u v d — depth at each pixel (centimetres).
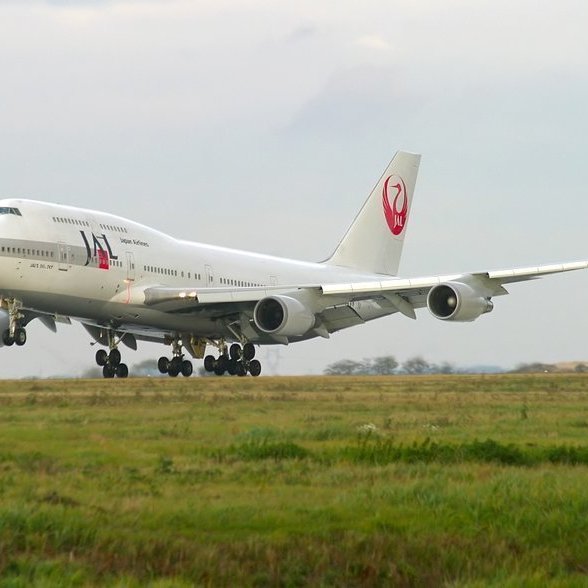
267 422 8350
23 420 8281
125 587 3662
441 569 4044
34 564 3853
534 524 4538
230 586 3816
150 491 5062
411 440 7069
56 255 15088
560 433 7669
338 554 4088
